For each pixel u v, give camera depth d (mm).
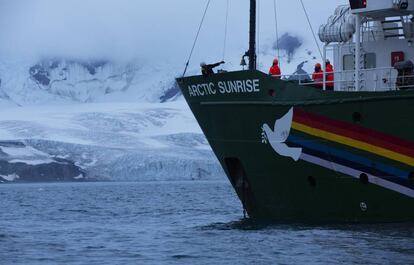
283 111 49969
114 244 48938
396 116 45844
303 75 53156
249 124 51812
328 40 53906
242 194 55562
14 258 42688
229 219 72812
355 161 47750
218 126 53625
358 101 46875
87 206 113500
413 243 40875
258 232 48531
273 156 51219
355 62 51469
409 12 50625
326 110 48219
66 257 42781
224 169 55688
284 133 50250
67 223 72000
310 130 49062
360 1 49875
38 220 78188
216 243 45281
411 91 45062
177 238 50781
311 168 49719
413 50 51812
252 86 50969
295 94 49344
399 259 36062
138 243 48906
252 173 52938
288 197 51844
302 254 38875
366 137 47031
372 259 36188
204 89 53625
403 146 45844
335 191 49281
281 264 36375
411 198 46500
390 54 52406
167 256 41562
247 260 38125
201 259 39562
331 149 48531
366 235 44344
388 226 47875
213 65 53094
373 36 53031
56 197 170750
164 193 185000
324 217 50656
